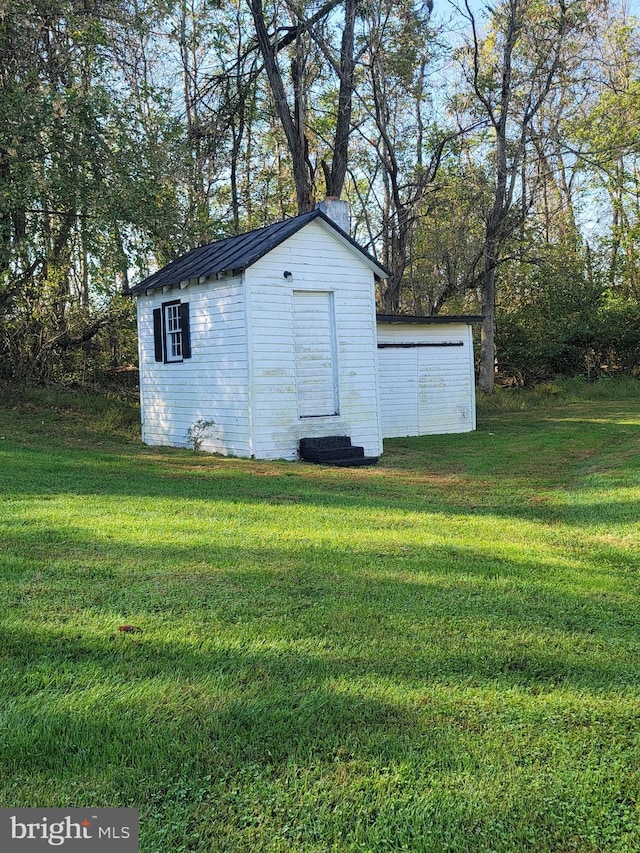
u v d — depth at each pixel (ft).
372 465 38.81
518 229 84.79
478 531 21.88
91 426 50.16
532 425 58.95
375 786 8.61
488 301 85.92
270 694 10.68
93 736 9.49
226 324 39.86
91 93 47.21
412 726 9.91
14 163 47.06
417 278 91.04
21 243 49.34
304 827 7.94
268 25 67.51
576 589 16.15
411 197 84.84
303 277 40.40
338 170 69.72
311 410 41.19
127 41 55.52
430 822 8.07
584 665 12.07
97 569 16.40
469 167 81.97
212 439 41.68
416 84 78.95
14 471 30.14
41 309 57.93
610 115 90.79
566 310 101.71
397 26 68.69
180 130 58.23
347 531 21.02
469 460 40.16
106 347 67.10
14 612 13.66
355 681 11.15
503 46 76.33
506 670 11.78
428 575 16.75
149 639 12.55
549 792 8.61
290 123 68.64
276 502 25.53
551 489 30.50
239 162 84.33
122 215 50.34
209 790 8.51
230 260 39.93
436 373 56.13
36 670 11.30
